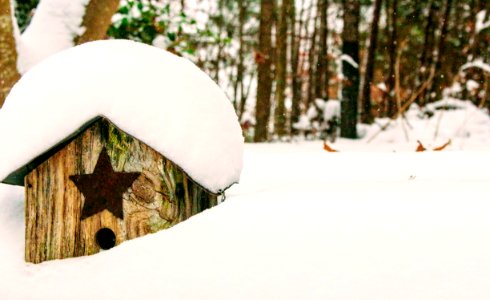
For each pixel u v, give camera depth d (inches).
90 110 28.6
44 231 30.2
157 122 28.8
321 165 47.2
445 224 24.0
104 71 29.8
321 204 27.5
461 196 27.1
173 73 31.0
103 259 27.8
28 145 28.6
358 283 21.9
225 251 25.1
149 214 30.1
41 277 28.1
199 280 24.0
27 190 30.1
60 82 30.0
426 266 21.9
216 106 31.8
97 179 30.2
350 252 23.3
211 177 29.3
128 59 30.6
